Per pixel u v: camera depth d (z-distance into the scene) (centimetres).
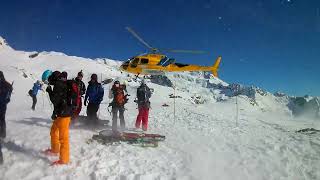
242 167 782
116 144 886
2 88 837
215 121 1566
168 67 2267
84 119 1120
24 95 2969
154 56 2192
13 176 613
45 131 989
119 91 1066
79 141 897
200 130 1239
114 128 1051
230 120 1683
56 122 736
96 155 773
